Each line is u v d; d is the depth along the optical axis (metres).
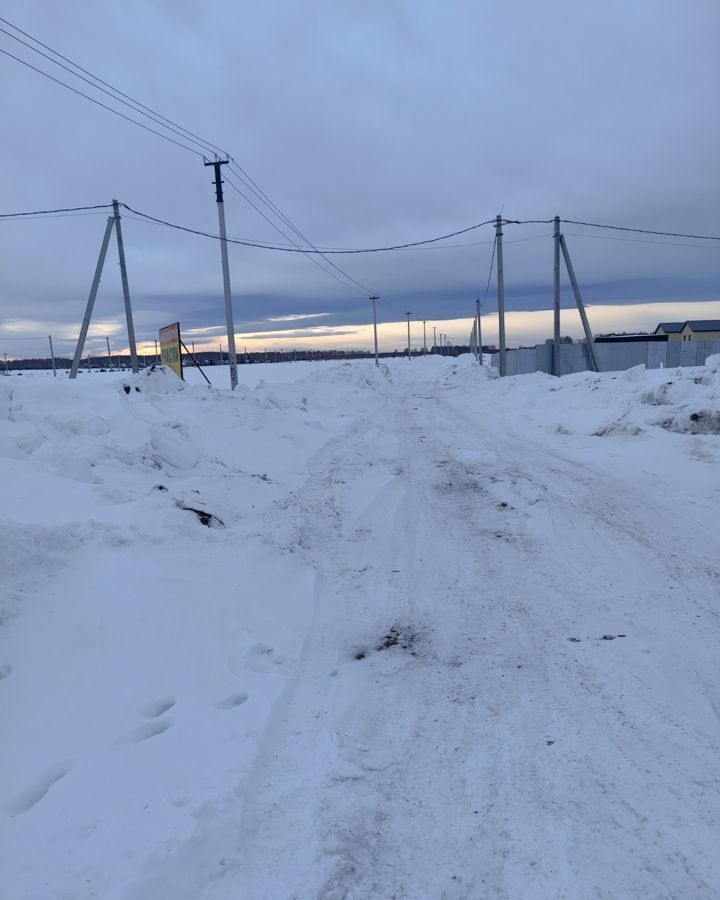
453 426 17.28
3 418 8.65
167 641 4.34
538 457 12.04
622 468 10.67
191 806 2.82
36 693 3.67
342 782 3.14
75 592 4.73
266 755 3.37
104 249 22.75
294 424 14.52
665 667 4.28
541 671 4.29
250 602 5.10
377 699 3.98
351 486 9.81
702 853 2.69
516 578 6.01
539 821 2.90
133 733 3.42
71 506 6.41
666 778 3.18
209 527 6.64
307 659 4.51
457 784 3.18
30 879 2.43
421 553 6.79
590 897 2.47
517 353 39.53
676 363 33.97
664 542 6.91
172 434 9.92
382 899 2.47
